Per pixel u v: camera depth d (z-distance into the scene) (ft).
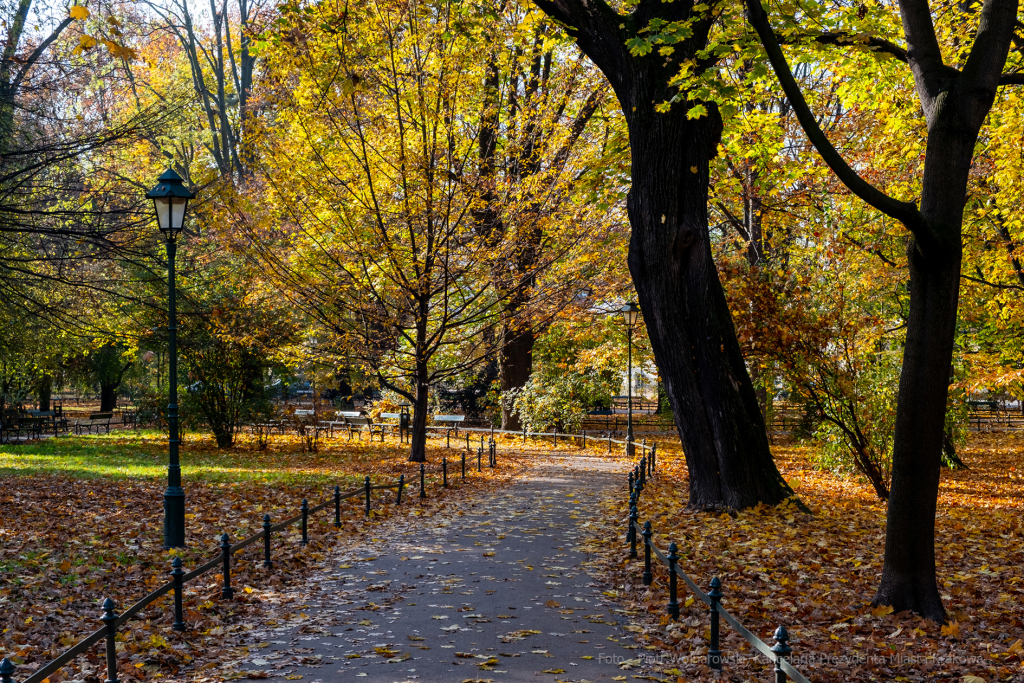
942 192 25.35
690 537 37.47
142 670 20.30
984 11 25.73
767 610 25.64
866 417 55.01
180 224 38.60
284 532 40.16
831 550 34.47
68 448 86.17
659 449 94.63
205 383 88.33
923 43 27.04
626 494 54.60
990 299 65.41
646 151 44.86
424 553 36.04
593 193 61.41
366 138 64.90
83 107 57.57
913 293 25.73
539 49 63.00
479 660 21.30
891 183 60.34
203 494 51.42
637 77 44.21
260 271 68.23
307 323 80.89
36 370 108.27
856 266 69.21
